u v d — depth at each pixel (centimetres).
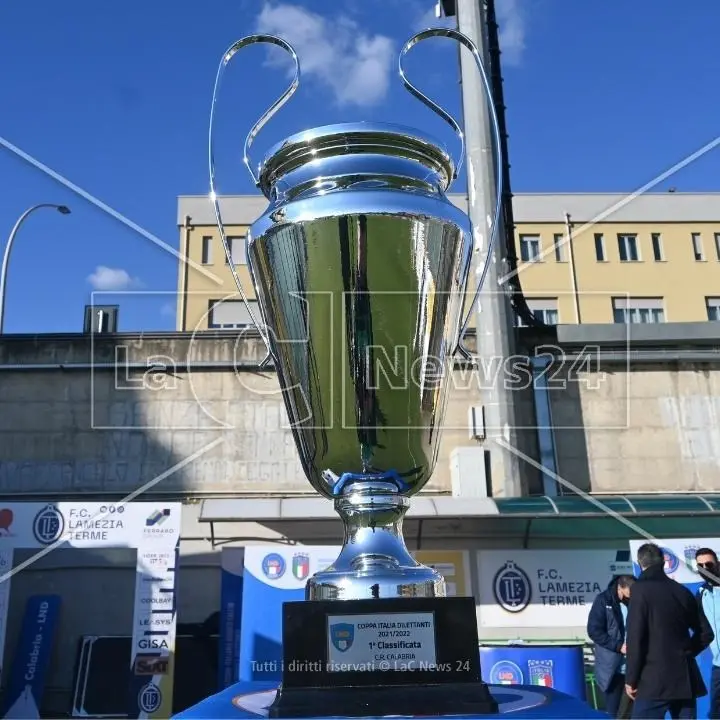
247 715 115
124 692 736
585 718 106
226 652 655
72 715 723
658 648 382
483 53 834
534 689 146
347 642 116
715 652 490
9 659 751
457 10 868
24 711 717
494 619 707
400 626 117
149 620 640
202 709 120
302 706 112
